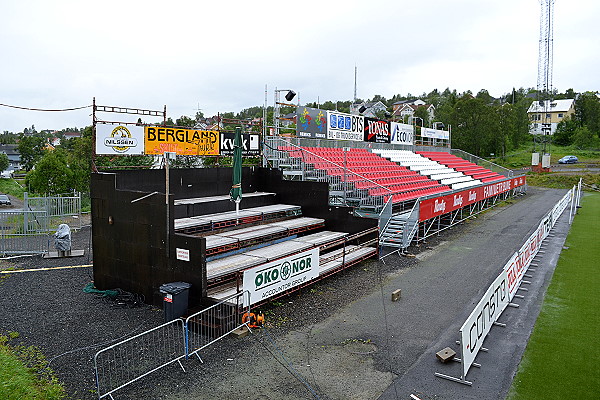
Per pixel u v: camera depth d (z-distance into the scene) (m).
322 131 23.89
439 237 18.94
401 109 100.38
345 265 13.38
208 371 7.31
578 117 85.00
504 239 18.55
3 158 83.56
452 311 10.21
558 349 8.17
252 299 9.50
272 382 6.98
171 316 9.17
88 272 13.27
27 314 9.78
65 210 19.58
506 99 125.75
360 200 18.58
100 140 12.75
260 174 18.00
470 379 7.11
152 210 10.19
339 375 7.24
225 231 13.50
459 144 60.38
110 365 7.43
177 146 14.78
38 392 6.52
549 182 46.09
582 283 12.25
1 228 15.96
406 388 6.85
